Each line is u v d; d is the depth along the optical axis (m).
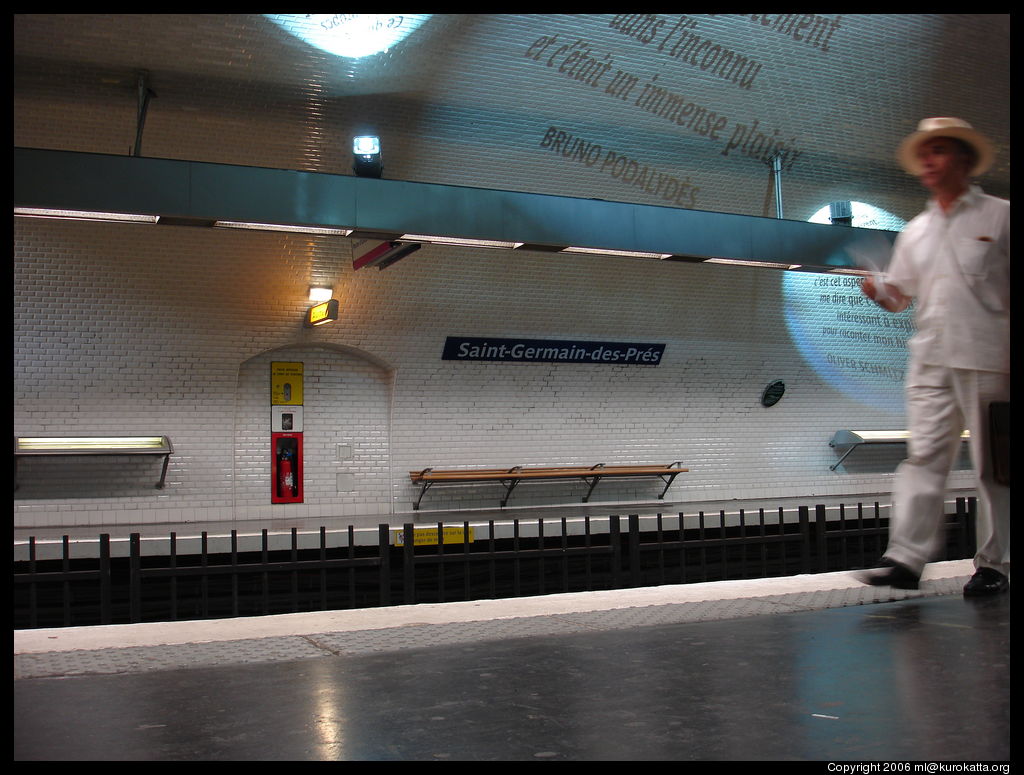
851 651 2.12
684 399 19.03
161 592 9.21
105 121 12.94
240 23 12.20
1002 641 2.17
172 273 14.73
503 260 16.59
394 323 16.41
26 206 9.93
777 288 19.02
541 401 17.89
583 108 14.72
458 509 17.23
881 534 11.36
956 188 2.83
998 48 15.51
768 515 13.23
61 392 14.45
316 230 11.31
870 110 16.14
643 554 10.71
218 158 13.74
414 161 14.62
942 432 2.94
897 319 20.56
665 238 12.82
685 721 1.62
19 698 1.90
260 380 16.05
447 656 2.23
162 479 15.08
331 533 10.51
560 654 2.21
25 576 8.38
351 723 1.67
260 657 2.27
